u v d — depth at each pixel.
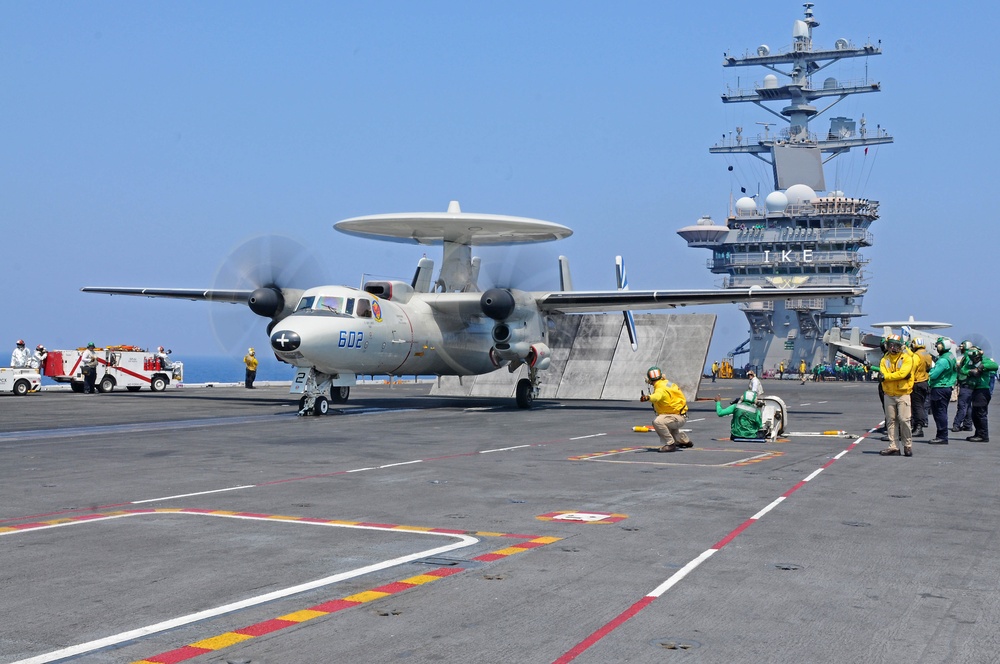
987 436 21.80
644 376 41.62
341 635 6.66
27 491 13.27
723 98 92.75
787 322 89.00
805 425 26.97
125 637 6.57
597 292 32.62
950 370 21.30
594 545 9.73
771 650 6.43
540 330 33.78
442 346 31.48
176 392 45.28
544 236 37.16
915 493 13.55
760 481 14.74
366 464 16.61
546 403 37.81
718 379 83.94
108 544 9.65
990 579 8.39
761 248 87.94
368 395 44.00
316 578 8.27
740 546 9.72
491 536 10.18
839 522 11.14
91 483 14.11
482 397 43.06
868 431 24.80
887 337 18.80
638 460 17.61
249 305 30.23
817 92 90.56
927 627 6.95
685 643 6.56
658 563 8.93
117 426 24.67
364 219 33.41
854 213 85.06
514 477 15.03
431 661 6.15
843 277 85.75
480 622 7.01
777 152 90.25
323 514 11.52
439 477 14.96
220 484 14.05
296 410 31.08
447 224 33.50
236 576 8.32
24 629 6.74
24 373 41.38
